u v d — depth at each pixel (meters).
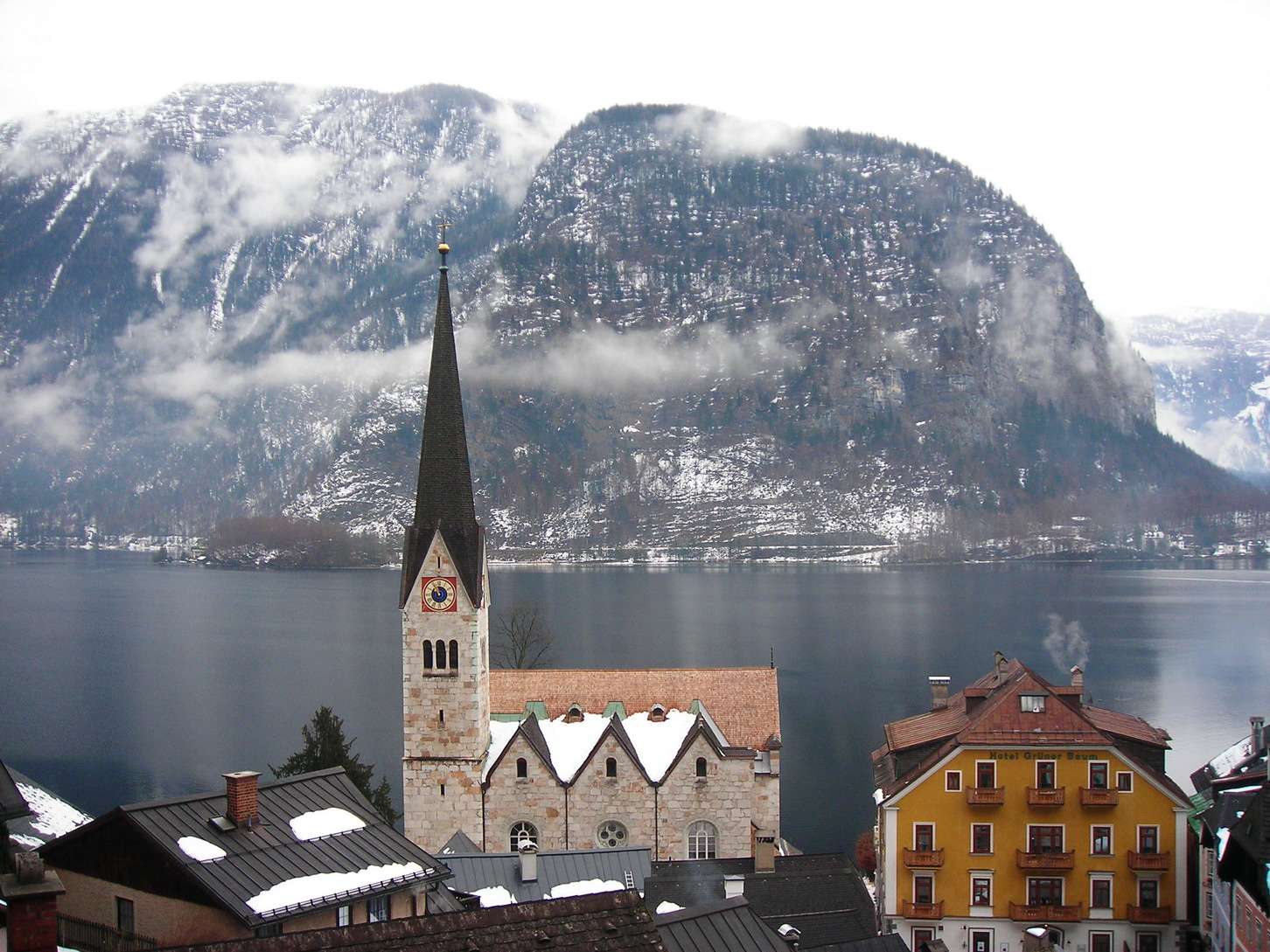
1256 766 103.62
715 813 116.06
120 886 59.88
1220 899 85.56
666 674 127.62
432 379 117.44
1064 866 96.06
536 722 119.56
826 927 90.31
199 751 196.88
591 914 44.97
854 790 172.50
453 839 100.81
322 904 58.78
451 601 115.50
